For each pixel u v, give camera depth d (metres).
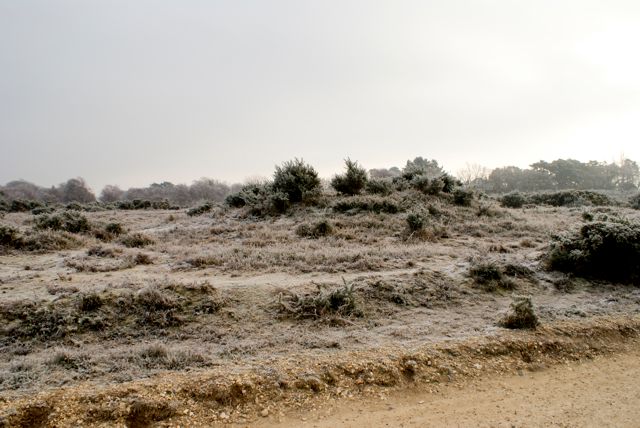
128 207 40.91
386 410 5.61
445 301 9.80
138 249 15.70
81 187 86.00
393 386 6.20
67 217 18.75
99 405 5.29
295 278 11.03
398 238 16.80
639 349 7.91
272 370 6.27
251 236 17.83
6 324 7.71
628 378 6.65
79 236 16.91
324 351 7.07
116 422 5.08
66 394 5.49
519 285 11.08
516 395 6.06
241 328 8.02
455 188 24.81
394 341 7.54
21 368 6.33
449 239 17.20
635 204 35.81
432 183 24.70
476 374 6.65
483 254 13.73
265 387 5.90
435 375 6.52
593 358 7.45
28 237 15.33
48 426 4.97
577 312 9.17
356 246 15.32
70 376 6.08
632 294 10.73
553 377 6.69
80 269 12.02
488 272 11.13
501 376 6.66
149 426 5.13
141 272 11.97
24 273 11.41
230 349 7.10
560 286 11.09
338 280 10.59
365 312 8.97
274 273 11.70
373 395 5.96
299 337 7.65
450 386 6.31
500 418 5.38
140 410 5.24
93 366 6.40
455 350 7.17
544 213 26.55
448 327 8.29
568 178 85.12
